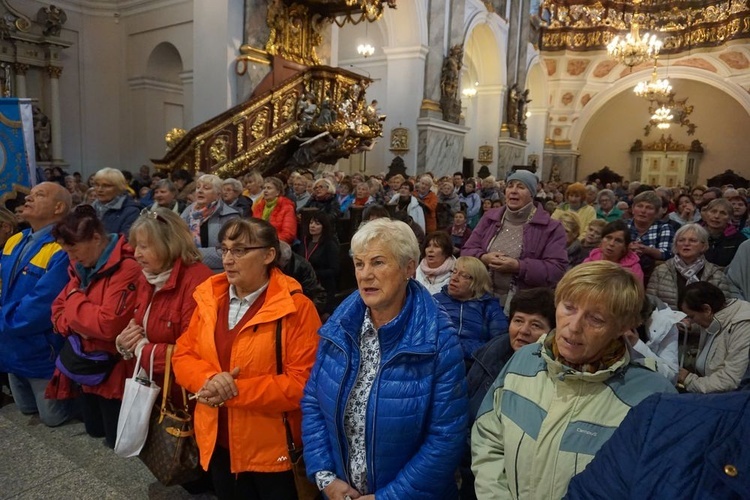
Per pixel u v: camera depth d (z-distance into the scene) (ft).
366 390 5.64
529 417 4.91
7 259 9.84
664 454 3.42
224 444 6.86
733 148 77.10
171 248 7.59
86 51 44.06
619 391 4.66
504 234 10.67
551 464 4.62
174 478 6.99
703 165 79.51
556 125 83.76
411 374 5.43
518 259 10.12
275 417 6.60
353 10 32.42
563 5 74.69
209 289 7.07
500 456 5.18
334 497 5.51
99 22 44.60
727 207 14.29
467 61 62.69
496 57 62.28
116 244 8.56
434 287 10.71
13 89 39.09
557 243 9.96
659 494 3.30
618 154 86.02
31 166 13.05
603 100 81.15
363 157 50.72
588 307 4.57
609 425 4.54
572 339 4.65
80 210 8.30
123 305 8.00
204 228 12.81
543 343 5.17
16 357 9.46
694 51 71.77
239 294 6.91
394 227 5.60
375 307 5.56
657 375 4.76
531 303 6.43
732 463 3.15
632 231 13.82
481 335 8.67
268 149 27.37
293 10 31.83
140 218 7.73
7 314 9.36
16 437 9.46
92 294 8.31
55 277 9.30
